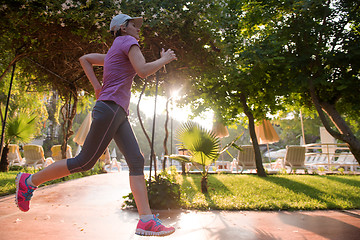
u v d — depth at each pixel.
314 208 4.15
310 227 3.01
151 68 1.93
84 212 3.66
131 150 2.00
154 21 4.38
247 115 9.77
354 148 8.25
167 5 4.67
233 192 5.62
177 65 5.75
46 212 3.60
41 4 4.36
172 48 5.16
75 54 6.20
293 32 8.16
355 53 7.48
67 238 2.46
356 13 7.99
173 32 4.82
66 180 7.97
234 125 10.93
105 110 1.91
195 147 5.34
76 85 7.86
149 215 1.96
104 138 1.91
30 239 2.40
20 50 5.50
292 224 3.15
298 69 8.60
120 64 2.00
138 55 1.96
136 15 4.45
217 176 8.97
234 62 5.91
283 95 9.19
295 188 6.19
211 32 5.02
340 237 2.62
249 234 2.70
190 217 3.51
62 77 7.27
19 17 4.30
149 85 7.33
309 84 8.27
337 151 19.64
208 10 4.79
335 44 8.17
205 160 5.52
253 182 7.13
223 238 2.55
